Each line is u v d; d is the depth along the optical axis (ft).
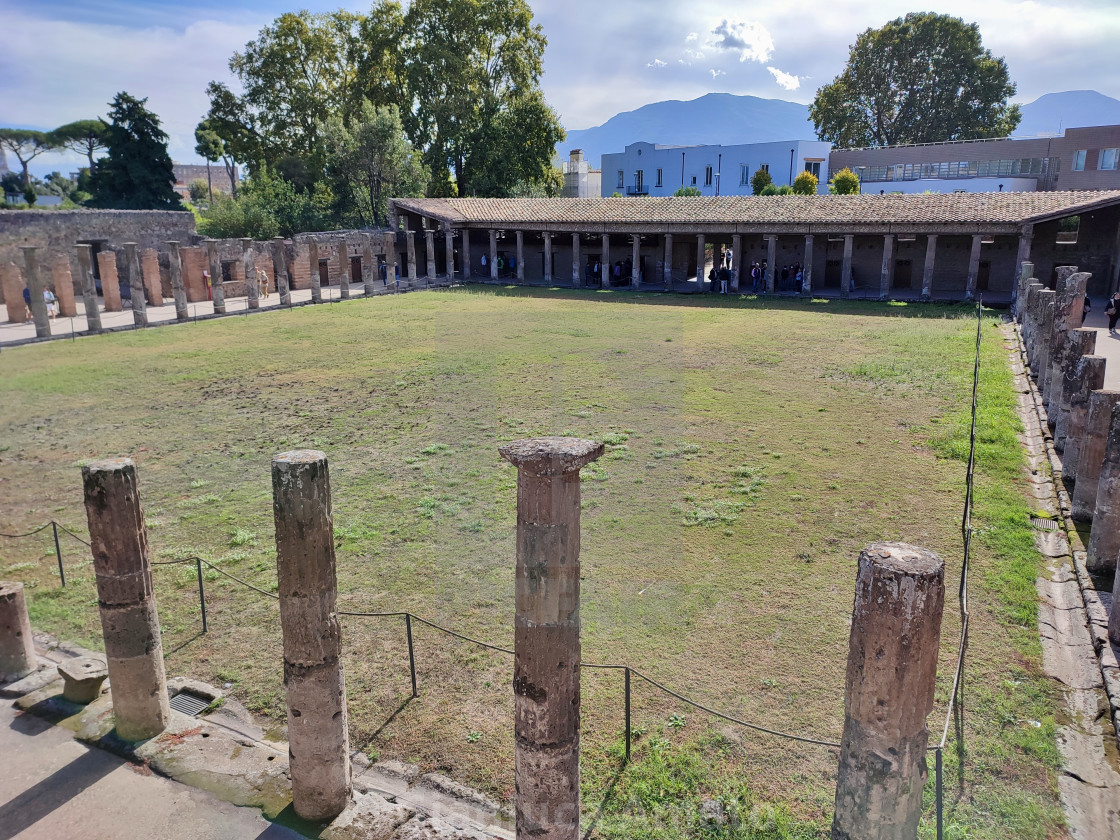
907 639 12.35
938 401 56.44
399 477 41.42
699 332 87.40
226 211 150.92
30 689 24.54
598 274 143.95
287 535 17.62
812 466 43.32
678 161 239.91
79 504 29.81
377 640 27.22
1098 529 30.94
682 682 24.30
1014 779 19.92
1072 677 24.44
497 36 179.93
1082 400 39.65
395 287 135.74
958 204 116.06
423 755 21.48
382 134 163.53
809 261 122.31
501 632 27.25
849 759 13.24
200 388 53.36
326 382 59.31
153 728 22.36
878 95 215.72
